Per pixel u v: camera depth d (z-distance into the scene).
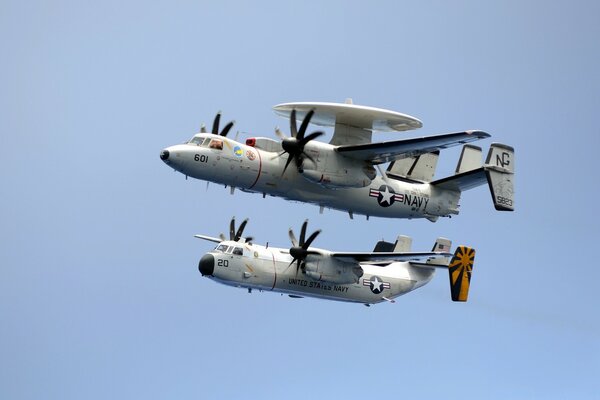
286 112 151.88
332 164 139.50
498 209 156.12
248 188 139.38
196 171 135.12
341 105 146.75
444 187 157.50
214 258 165.25
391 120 148.38
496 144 156.62
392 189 151.00
